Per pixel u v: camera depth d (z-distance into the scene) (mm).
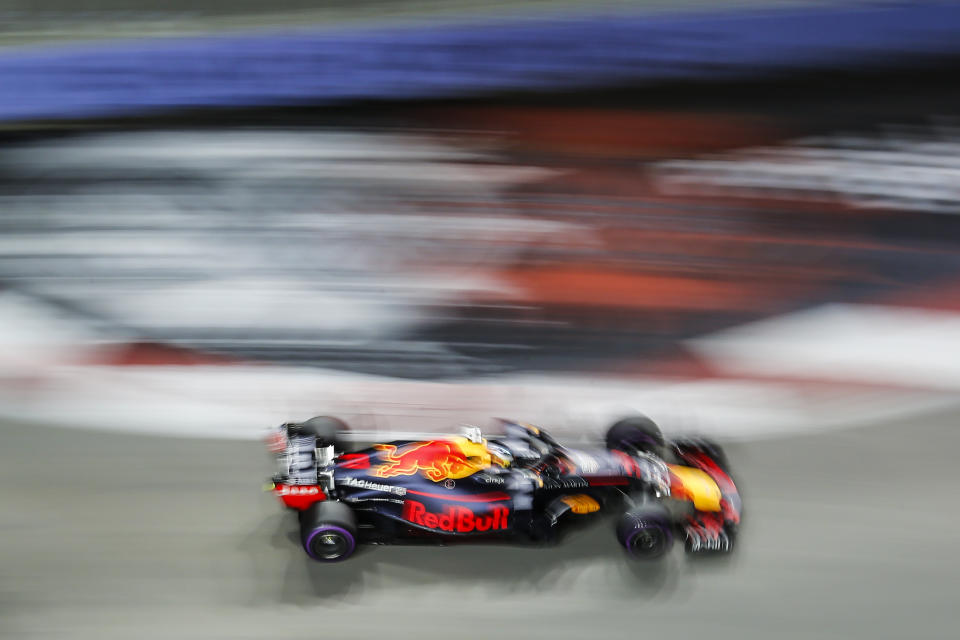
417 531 20734
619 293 33188
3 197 37438
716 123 41375
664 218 36812
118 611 18516
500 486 20734
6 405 26922
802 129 40469
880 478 23797
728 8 42969
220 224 36531
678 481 21531
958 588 19500
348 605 18938
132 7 48406
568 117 41688
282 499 20453
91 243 35469
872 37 42344
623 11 43438
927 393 27891
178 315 31875
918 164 38688
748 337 31078
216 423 26422
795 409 27359
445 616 18656
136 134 41125
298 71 42656
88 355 29688
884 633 18094
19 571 19641
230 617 18484
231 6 48906
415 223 36750
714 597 19219
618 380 29234
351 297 33094
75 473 23609
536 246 35594
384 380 29062
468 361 30109
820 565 20297
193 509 22219
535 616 18672
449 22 43094
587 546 21047
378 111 42188
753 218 36688
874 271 33969
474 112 42344
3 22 47469
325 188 38531
